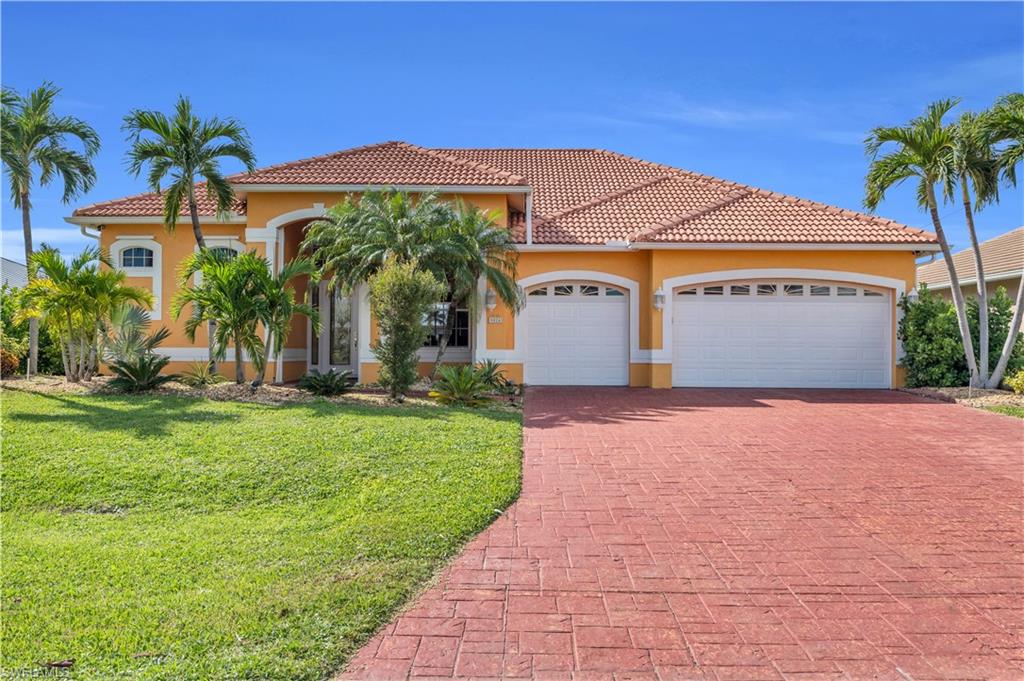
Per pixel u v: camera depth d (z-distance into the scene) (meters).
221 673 4.14
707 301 18.73
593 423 12.45
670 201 21.41
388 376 13.54
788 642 4.68
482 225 16.16
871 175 16.97
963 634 4.80
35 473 8.03
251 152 17.14
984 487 8.48
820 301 18.55
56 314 14.55
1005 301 18.23
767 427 12.20
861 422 12.79
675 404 15.12
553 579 5.70
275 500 7.52
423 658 4.43
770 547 6.47
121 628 4.67
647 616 5.05
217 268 13.76
